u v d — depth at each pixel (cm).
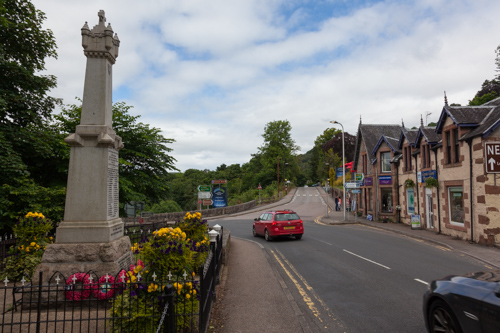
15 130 1249
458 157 1694
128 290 497
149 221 3120
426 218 2088
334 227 2448
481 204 1470
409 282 855
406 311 638
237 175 10481
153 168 1878
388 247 1454
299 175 11706
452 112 1680
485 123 1533
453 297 454
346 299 720
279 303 695
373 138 3206
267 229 1773
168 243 521
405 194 2480
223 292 784
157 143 1855
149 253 519
